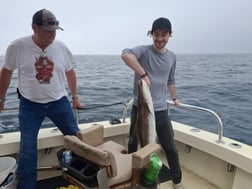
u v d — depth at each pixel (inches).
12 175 67.4
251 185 70.5
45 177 86.3
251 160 67.7
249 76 631.8
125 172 56.9
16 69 71.6
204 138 83.7
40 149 82.5
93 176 51.9
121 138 99.4
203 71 759.7
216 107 287.4
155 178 57.7
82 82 450.9
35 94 70.2
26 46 67.9
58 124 77.8
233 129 205.5
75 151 54.8
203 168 89.0
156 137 72.7
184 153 96.7
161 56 71.6
